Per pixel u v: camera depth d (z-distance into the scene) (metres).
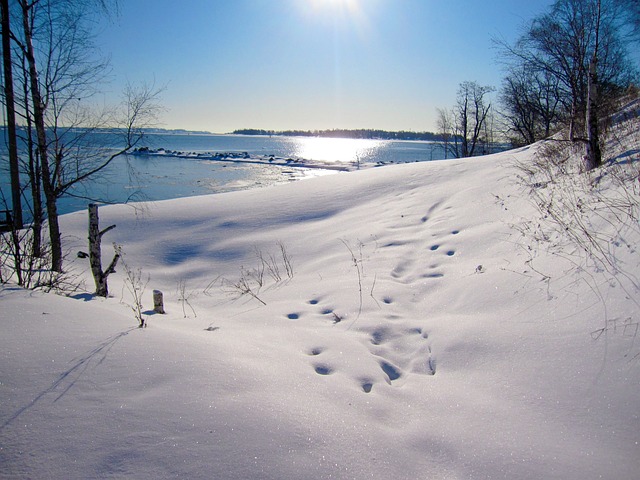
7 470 2.20
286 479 2.25
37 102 7.99
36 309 4.12
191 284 8.81
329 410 2.93
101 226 12.27
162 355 3.41
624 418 2.67
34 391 2.80
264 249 10.32
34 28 8.07
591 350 3.30
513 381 3.30
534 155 11.25
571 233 5.22
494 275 5.32
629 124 8.61
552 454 2.50
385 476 2.36
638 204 4.77
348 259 7.97
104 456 2.32
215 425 2.60
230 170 46.94
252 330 4.92
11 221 8.19
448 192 11.01
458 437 2.73
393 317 5.05
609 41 7.35
